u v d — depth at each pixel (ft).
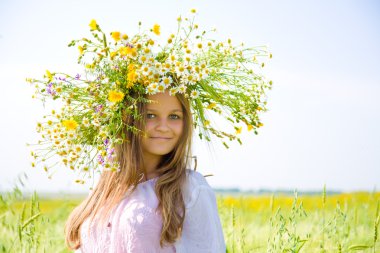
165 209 6.89
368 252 11.07
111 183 7.57
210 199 7.30
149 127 7.45
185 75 7.36
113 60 7.39
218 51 7.84
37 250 10.50
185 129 7.54
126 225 6.93
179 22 7.58
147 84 7.39
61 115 7.58
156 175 7.52
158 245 6.87
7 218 10.07
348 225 10.82
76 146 7.43
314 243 10.53
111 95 7.15
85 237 7.58
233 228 10.52
